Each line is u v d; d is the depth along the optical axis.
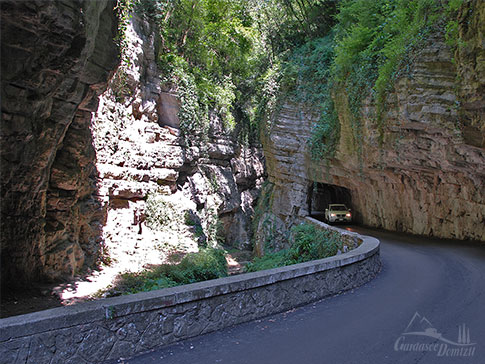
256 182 40.66
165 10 23.09
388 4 15.45
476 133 11.73
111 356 3.79
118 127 18.33
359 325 5.13
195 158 27.48
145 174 20.59
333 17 23.22
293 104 24.56
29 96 8.06
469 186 15.12
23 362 3.22
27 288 9.28
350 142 19.11
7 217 8.60
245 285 5.10
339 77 18.69
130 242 17.72
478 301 6.44
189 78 25.80
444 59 12.17
